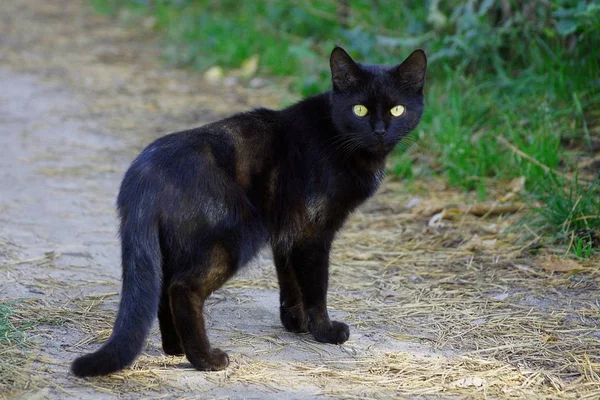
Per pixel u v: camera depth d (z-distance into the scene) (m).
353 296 7.14
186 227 5.52
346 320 6.65
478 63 11.87
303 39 15.02
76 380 5.42
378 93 6.44
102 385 5.38
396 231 8.66
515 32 11.51
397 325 6.56
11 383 5.34
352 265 7.82
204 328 5.68
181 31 16.75
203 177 5.61
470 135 10.24
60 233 8.30
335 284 7.39
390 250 8.18
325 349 6.14
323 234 6.23
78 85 14.17
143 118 12.44
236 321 6.64
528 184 9.28
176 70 15.13
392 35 13.30
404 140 8.73
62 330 6.25
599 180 8.66
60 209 8.94
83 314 6.55
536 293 7.11
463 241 8.30
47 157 10.64
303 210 6.12
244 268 6.25
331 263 7.84
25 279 7.16
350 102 6.41
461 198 9.34
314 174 6.18
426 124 10.68
